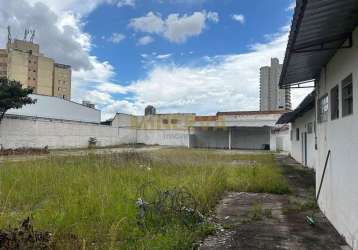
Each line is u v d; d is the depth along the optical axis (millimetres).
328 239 5836
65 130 35375
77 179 9656
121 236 5492
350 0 3953
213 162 17859
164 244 5098
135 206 6859
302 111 19438
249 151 38562
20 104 27328
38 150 26797
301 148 22047
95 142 40438
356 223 5078
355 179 5133
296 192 10773
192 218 6680
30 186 8969
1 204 7195
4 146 27719
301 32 4930
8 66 60469
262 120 43938
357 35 4973
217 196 9484
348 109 5762
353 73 5234
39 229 5441
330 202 6984
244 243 5617
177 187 8688
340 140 6141
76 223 5723
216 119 47906
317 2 3887
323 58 6902
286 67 6812
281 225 6754
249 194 10375
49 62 67875
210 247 5418
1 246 4602
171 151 30312
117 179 10008
